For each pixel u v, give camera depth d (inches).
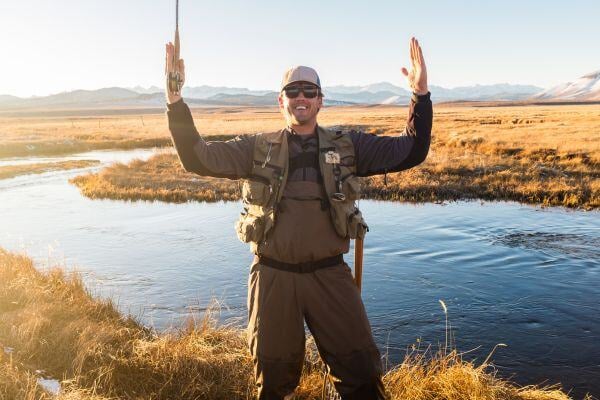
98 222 574.9
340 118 3400.6
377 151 115.6
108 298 308.2
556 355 252.8
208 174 116.0
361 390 116.4
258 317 116.3
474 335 276.7
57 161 1299.2
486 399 169.3
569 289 347.9
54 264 408.2
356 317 116.7
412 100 110.3
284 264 115.4
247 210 120.6
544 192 682.8
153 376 179.6
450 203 661.3
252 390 169.2
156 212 629.0
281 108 119.8
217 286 362.6
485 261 414.0
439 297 334.3
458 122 2224.4
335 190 114.5
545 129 1558.8
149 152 1579.7
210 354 196.1
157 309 314.8
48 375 171.8
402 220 561.6
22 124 3545.8
